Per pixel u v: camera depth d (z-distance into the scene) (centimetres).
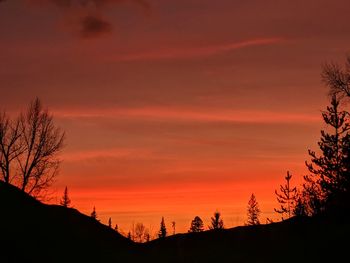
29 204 4309
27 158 5684
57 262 3400
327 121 5266
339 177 5069
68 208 5369
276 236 5175
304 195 5569
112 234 5325
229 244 5278
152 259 4469
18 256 3188
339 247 4184
